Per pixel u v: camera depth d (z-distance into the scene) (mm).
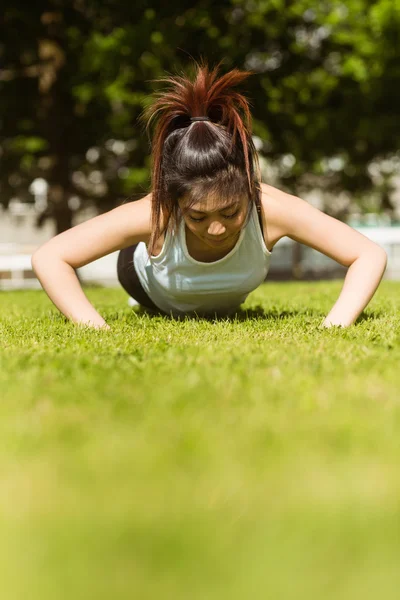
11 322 4797
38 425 1929
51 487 1465
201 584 1039
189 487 1458
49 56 17047
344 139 18172
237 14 16516
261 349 3244
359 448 1714
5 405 2176
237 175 3736
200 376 2547
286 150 17938
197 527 1256
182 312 4848
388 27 16734
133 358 2996
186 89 3877
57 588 1042
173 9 15867
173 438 1795
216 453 1674
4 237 24156
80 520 1298
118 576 1068
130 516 1312
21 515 1327
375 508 1348
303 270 20531
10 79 17359
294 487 1457
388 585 1040
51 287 4344
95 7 16438
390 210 20875
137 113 16125
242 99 3945
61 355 3148
